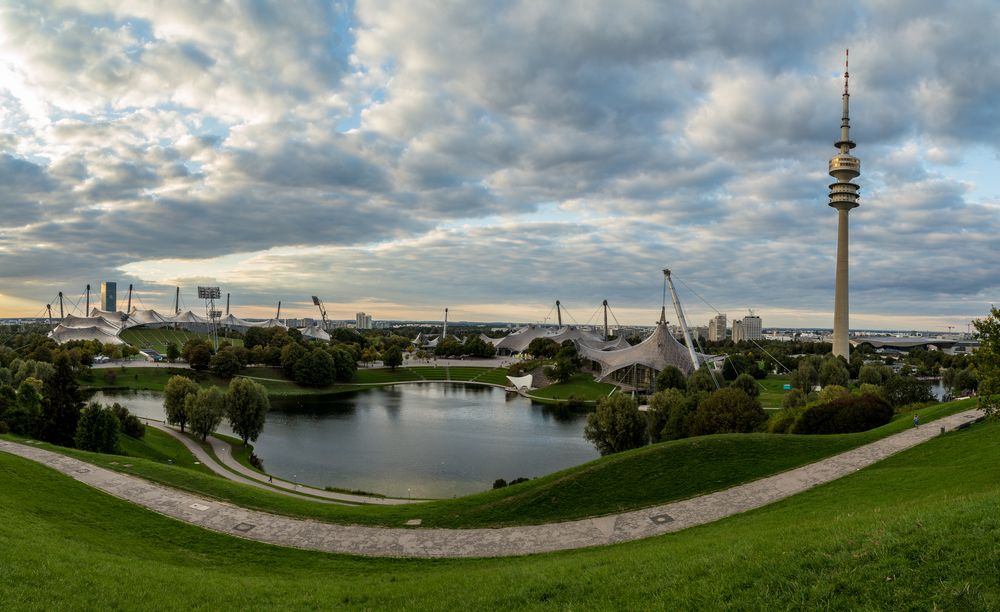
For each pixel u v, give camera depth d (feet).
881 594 47.21
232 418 279.28
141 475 145.79
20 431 217.56
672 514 124.88
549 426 360.28
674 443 159.12
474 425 362.33
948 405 206.28
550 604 61.62
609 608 56.80
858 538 58.49
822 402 232.12
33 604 61.11
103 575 74.95
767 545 66.64
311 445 297.74
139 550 100.58
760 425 221.87
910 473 122.62
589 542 113.19
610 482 141.90
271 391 506.48
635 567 70.08
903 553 52.06
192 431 292.20
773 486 134.31
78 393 231.09
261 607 69.82
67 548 85.40
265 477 218.38
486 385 594.24
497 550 111.45
